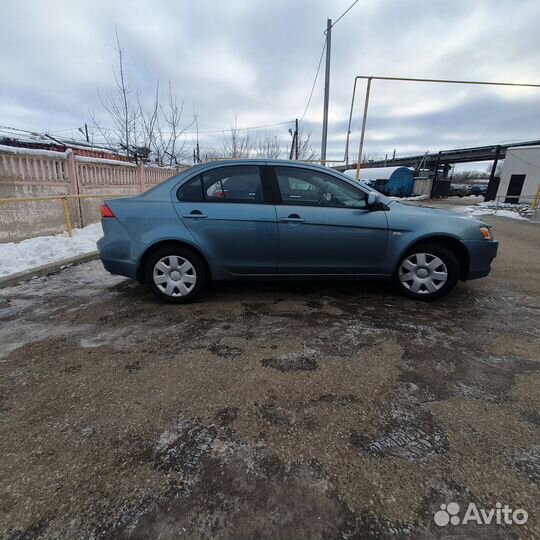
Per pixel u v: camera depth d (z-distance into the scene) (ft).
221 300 12.67
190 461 5.59
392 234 12.01
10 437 6.08
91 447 5.87
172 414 6.68
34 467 5.46
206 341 9.57
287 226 11.66
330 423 6.45
